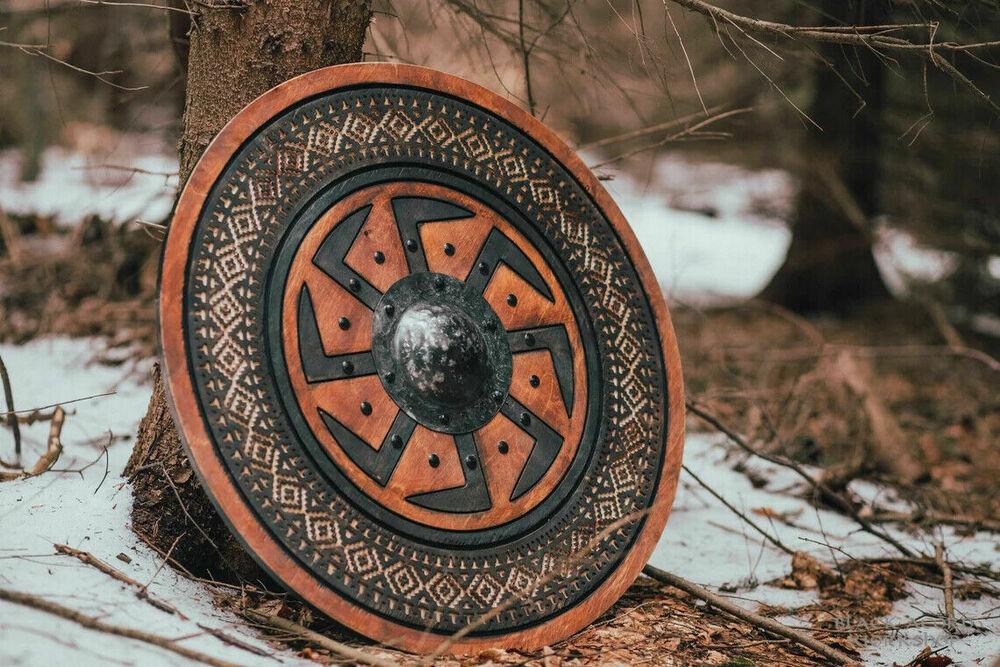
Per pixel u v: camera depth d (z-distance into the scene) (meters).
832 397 3.02
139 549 1.94
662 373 2.10
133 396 2.68
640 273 2.12
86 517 1.94
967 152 4.04
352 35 2.05
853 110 4.39
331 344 1.89
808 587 2.22
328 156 1.93
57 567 1.82
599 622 2.00
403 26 2.36
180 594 1.89
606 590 1.98
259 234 1.88
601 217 2.11
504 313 2.01
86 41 4.36
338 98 1.95
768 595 2.18
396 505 1.88
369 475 1.88
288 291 1.88
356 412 1.89
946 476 2.84
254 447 1.83
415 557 1.88
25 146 5.00
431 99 2.01
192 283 1.83
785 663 1.95
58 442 2.12
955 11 2.37
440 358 1.93
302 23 2.00
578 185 2.10
